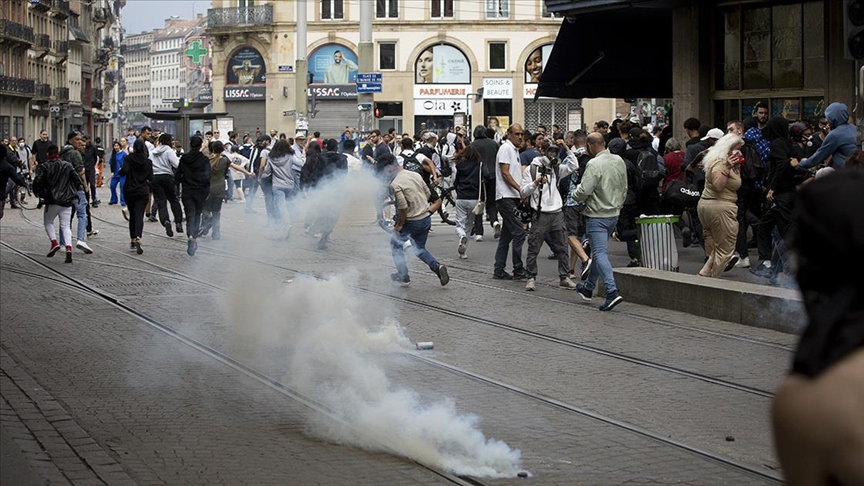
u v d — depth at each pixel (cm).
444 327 1252
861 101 1244
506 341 1167
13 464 689
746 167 1686
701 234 1956
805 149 1748
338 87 7100
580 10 2380
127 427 806
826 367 219
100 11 11812
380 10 7094
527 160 2042
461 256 1977
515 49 7056
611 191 1362
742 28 2183
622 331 1228
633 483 671
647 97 2814
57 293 1513
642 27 2622
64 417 824
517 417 841
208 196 2127
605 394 921
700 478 682
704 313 1326
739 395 917
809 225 232
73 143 2397
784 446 221
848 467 212
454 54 7088
